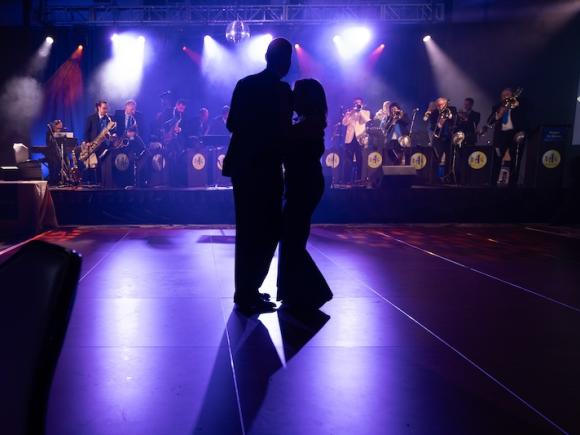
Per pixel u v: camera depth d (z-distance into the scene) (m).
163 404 2.33
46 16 11.55
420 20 11.56
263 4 12.18
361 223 8.74
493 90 11.96
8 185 7.39
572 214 8.81
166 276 4.82
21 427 0.93
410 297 4.16
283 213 3.79
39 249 1.04
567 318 3.66
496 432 2.12
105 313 3.68
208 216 8.59
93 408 2.29
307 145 3.61
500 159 9.58
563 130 8.84
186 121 10.00
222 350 2.99
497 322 3.56
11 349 0.97
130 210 8.45
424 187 9.02
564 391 2.50
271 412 2.27
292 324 3.47
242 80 3.51
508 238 7.28
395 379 2.63
